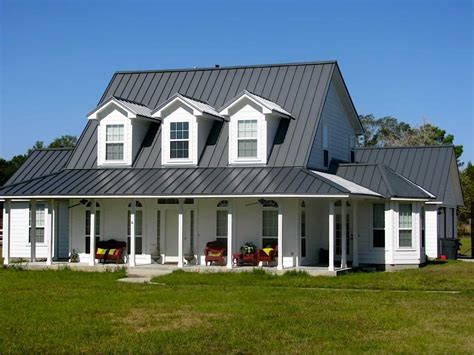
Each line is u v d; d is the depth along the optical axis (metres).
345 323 16.31
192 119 31.11
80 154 33.03
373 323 16.31
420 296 20.88
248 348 13.82
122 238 31.27
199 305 19.14
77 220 31.83
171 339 14.64
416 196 30.97
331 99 33.75
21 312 18.03
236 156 30.45
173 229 31.05
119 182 29.95
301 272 26.58
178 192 27.95
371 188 30.78
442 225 38.94
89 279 25.81
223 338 14.73
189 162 31.03
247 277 25.72
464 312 17.83
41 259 35.31
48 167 37.50
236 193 27.17
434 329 15.61
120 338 14.76
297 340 14.52
